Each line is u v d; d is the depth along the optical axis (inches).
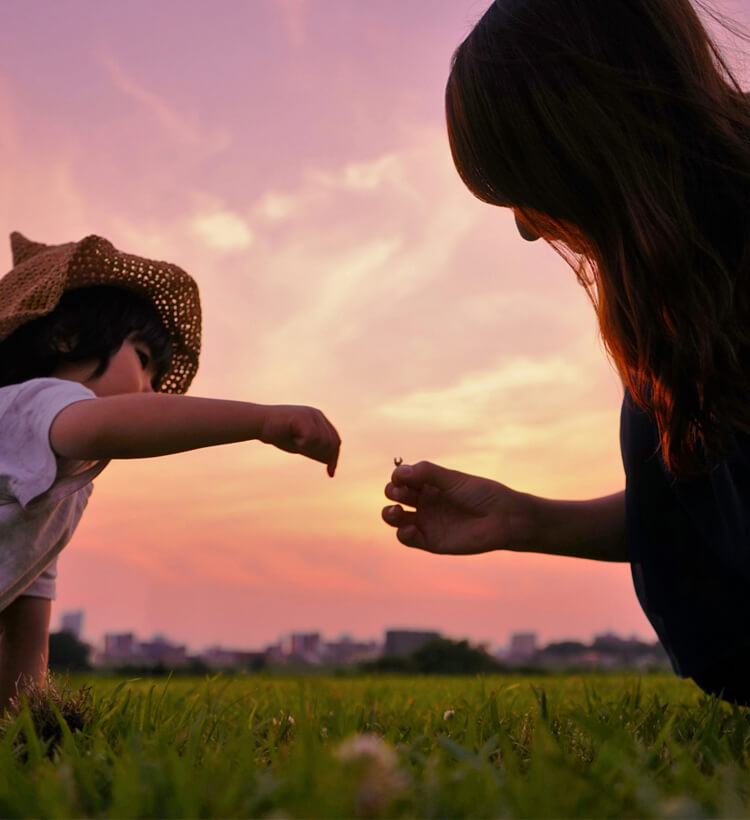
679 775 36.3
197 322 94.8
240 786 34.0
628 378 61.6
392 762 32.5
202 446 60.6
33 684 58.1
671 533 67.2
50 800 31.9
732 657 67.1
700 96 56.5
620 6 58.4
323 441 60.6
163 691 63.3
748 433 54.9
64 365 78.5
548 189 59.3
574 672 193.8
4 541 66.2
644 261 56.5
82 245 80.2
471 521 74.9
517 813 30.1
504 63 59.2
